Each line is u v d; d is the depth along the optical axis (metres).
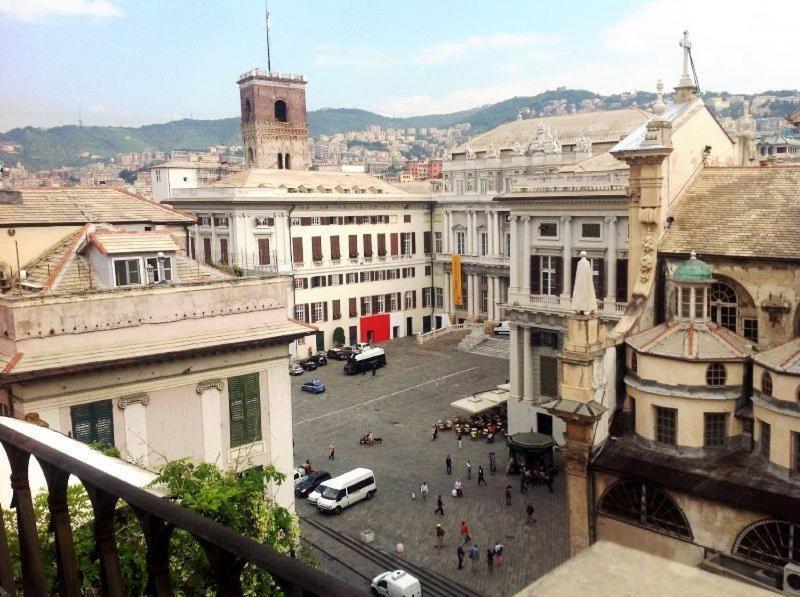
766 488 30.56
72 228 37.41
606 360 36.12
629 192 40.38
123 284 33.31
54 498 7.21
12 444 7.53
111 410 28.94
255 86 127.38
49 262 34.69
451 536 45.91
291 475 34.19
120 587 6.64
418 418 69.44
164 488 18.69
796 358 30.73
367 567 42.75
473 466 57.50
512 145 105.88
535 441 53.97
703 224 39.28
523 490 52.09
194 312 31.33
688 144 42.06
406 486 53.91
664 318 39.66
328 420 69.75
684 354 33.59
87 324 28.48
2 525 8.32
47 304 27.47
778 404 30.86
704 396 33.44
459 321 107.44
